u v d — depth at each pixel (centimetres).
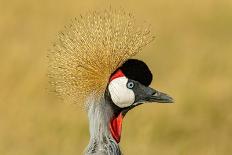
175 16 3359
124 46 1052
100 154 1038
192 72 2469
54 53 1055
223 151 1897
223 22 3394
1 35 2839
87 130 1925
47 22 3048
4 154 1800
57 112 2014
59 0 3272
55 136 1875
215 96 2253
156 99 1064
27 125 1941
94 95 1048
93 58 1046
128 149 1784
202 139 1977
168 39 3084
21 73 2212
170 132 1986
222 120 2122
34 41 2748
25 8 3234
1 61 2328
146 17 3228
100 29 1055
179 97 2203
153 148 1855
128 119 1966
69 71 1048
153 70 2586
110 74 1050
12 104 2053
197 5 3516
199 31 3266
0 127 1933
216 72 2511
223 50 2903
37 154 1805
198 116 2125
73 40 1053
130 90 1052
